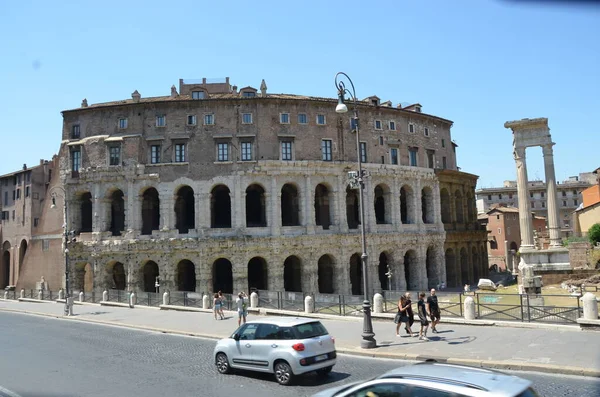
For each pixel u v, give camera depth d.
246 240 65.44
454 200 86.81
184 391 20.30
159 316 48.62
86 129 71.50
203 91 70.75
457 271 85.38
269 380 22.02
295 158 69.44
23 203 91.94
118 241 67.00
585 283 52.72
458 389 10.58
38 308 61.56
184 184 67.44
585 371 20.80
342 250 69.94
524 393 10.29
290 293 45.47
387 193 76.31
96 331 40.62
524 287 49.69
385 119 77.12
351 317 38.88
